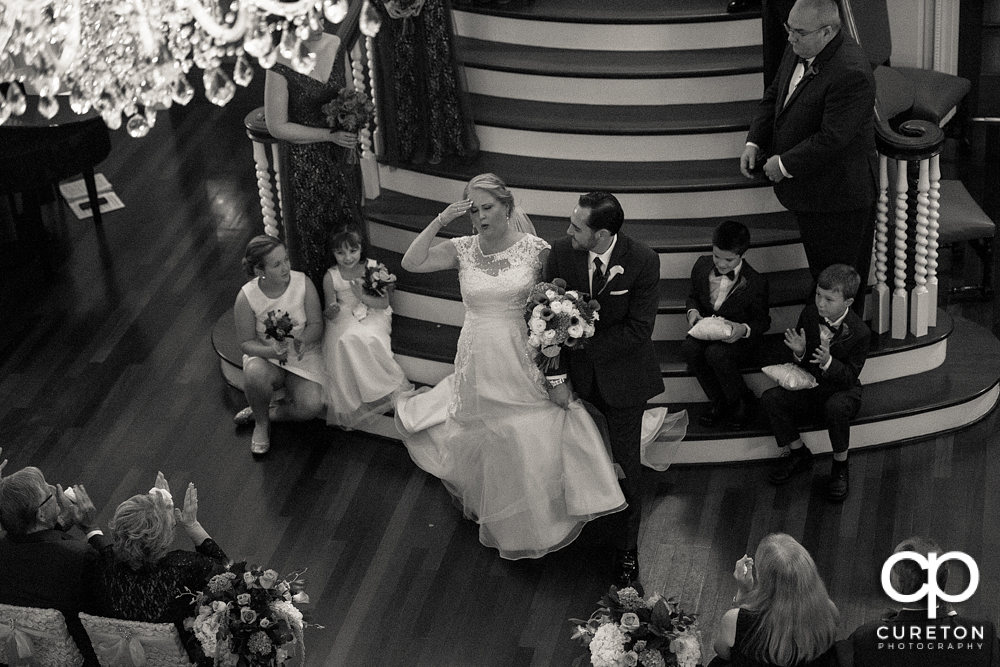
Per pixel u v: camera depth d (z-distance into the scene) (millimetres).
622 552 5492
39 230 7785
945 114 7324
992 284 7008
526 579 5531
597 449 5461
